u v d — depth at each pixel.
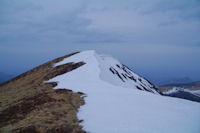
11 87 54.53
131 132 10.34
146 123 11.88
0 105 23.97
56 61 73.12
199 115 13.87
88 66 45.88
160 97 21.16
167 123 11.94
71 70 46.66
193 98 134.12
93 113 14.26
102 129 10.79
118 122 12.05
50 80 39.53
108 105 16.59
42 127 10.70
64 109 15.47
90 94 21.47
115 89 24.47
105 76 39.78
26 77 65.50
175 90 197.00
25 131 10.31
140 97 20.33
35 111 15.72
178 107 16.62
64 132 10.09
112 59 80.56
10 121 14.29
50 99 19.39
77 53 77.00
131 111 14.73
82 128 10.95
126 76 64.00
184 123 11.96
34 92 28.33
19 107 18.47
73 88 25.94
